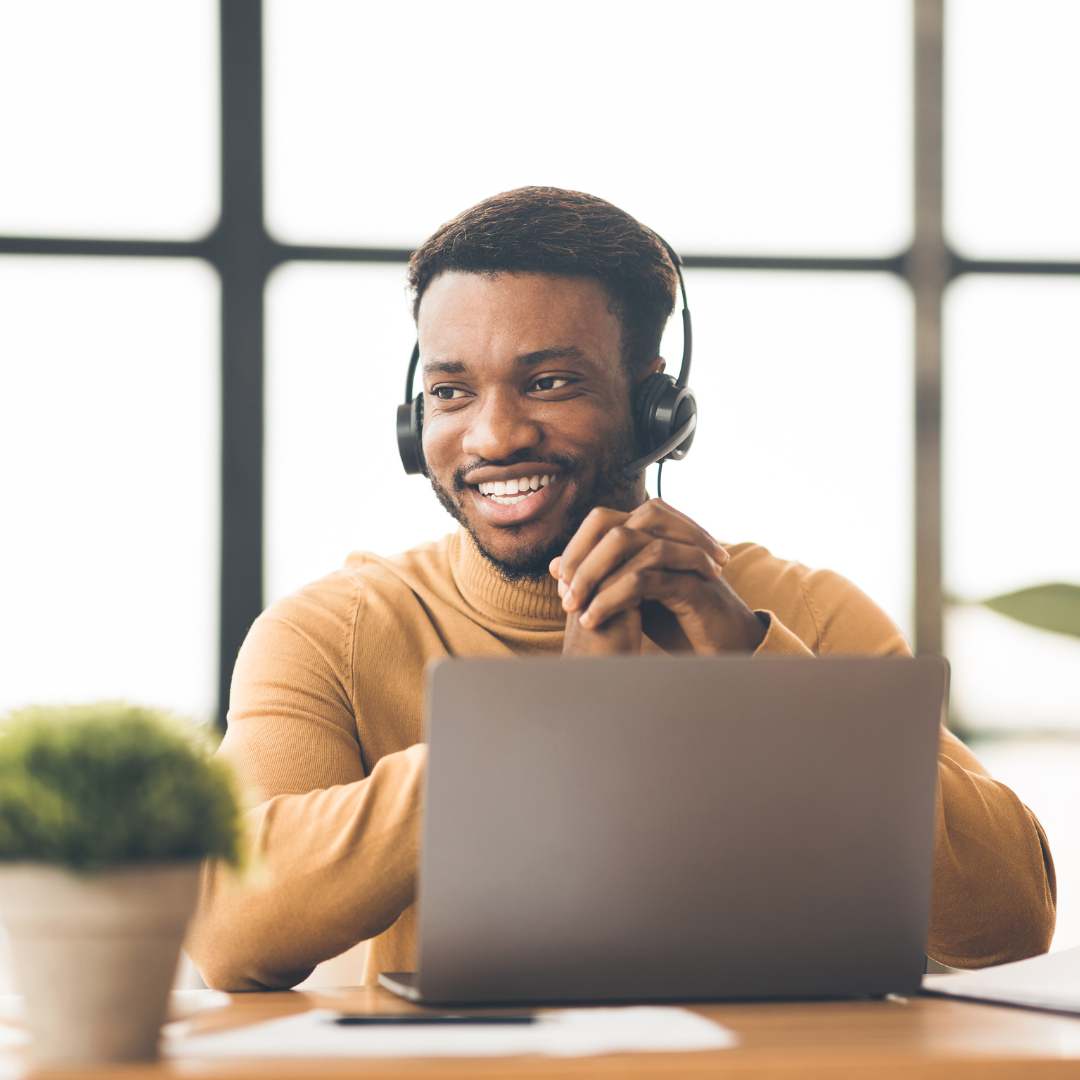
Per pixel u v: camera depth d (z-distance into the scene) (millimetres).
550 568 1438
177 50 3262
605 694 948
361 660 1626
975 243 3494
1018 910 1364
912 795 992
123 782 734
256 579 3252
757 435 3395
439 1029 866
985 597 1149
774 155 3430
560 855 951
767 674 966
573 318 1571
